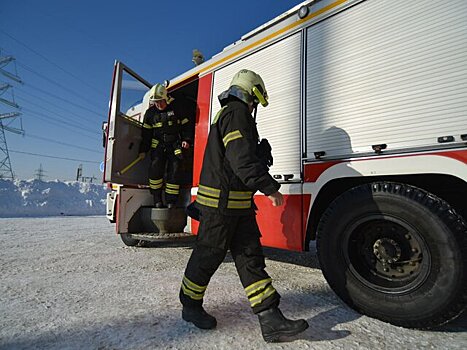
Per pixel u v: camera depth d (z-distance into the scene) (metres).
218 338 1.47
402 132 1.75
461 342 1.46
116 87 3.52
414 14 1.81
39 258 3.27
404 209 1.65
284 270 2.90
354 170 1.93
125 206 3.71
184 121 3.80
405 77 1.79
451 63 1.63
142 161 3.90
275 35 2.62
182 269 2.81
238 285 2.32
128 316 1.72
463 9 1.63
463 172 1.52
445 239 1.52
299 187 2.23
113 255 3.45
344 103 2.05
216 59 3.22
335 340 1.46
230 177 1.57
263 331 1.43
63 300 1.97
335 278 1.89
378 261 1.82
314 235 2.27
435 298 1.51
